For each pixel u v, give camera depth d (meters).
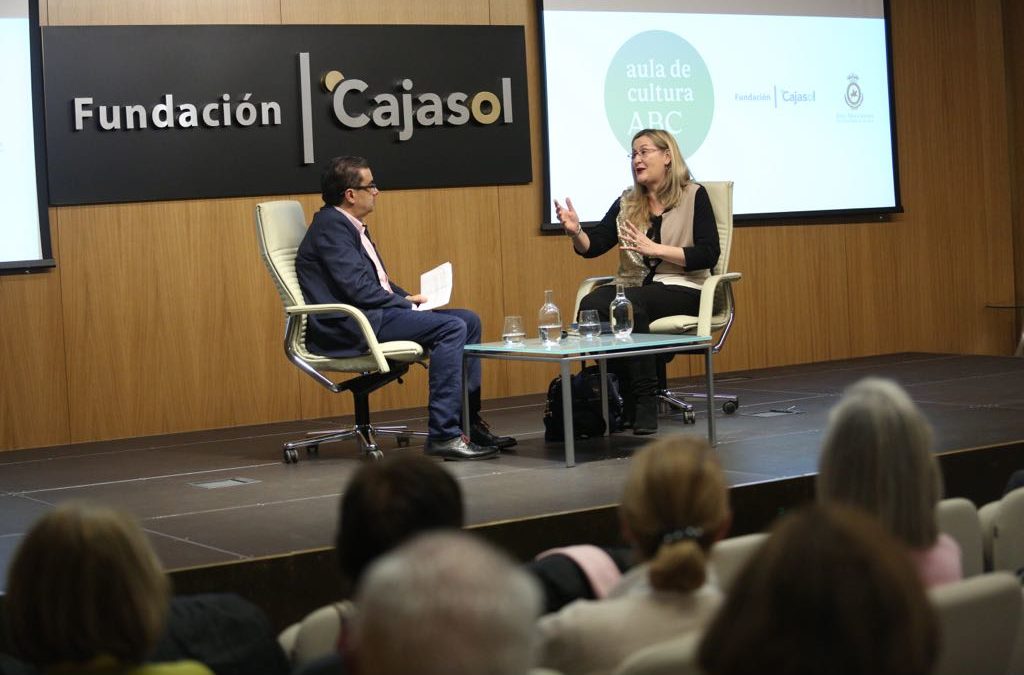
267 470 4.24
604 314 4.93
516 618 0.79
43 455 5.07
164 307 5.59
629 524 1.52
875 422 1.58
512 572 0.81
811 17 7.11
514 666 0.78
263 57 5.73
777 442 4.25
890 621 0.79
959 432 4.23
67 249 5.42
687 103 6.74
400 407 6.12
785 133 7.04
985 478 3.88
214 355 5.68
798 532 0.83
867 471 1.58
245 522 3.28
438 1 6.12
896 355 7.34
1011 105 7.98
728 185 5.19
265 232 4.49
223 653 1.75
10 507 3.79
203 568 2.73
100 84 5.44
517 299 6.33
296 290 4.46
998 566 2.19
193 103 5.60
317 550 2.88
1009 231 7.89
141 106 5.49
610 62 6.52
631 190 5.14
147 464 4.60
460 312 4.51
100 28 5.43
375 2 5.99
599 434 4.61
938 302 7.66
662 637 1.40
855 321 7.36
